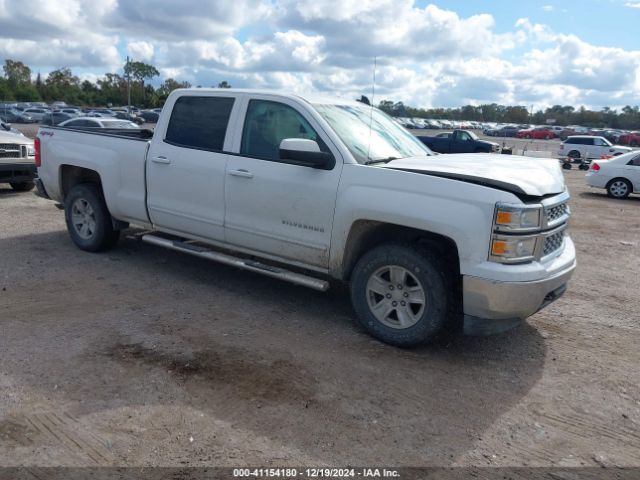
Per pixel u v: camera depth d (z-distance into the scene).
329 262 4.84
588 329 5.26
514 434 3.49
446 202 4.19
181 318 4.98
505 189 4.14
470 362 4.43
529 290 4.09
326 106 5.16
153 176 5.89
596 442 3.45
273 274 5.09
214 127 5.52
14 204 9.77
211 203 5.48
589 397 3.98
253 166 5.14
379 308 4.64
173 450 3.14
